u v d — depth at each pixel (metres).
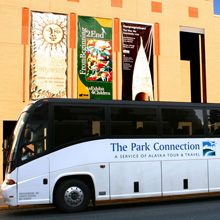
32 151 9.42
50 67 19.36
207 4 23.81
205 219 8.45
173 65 22.06
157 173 10.50
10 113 18.48
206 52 23.56
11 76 18.67
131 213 9.52
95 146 9.99
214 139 11.36
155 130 10.67
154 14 22.00
